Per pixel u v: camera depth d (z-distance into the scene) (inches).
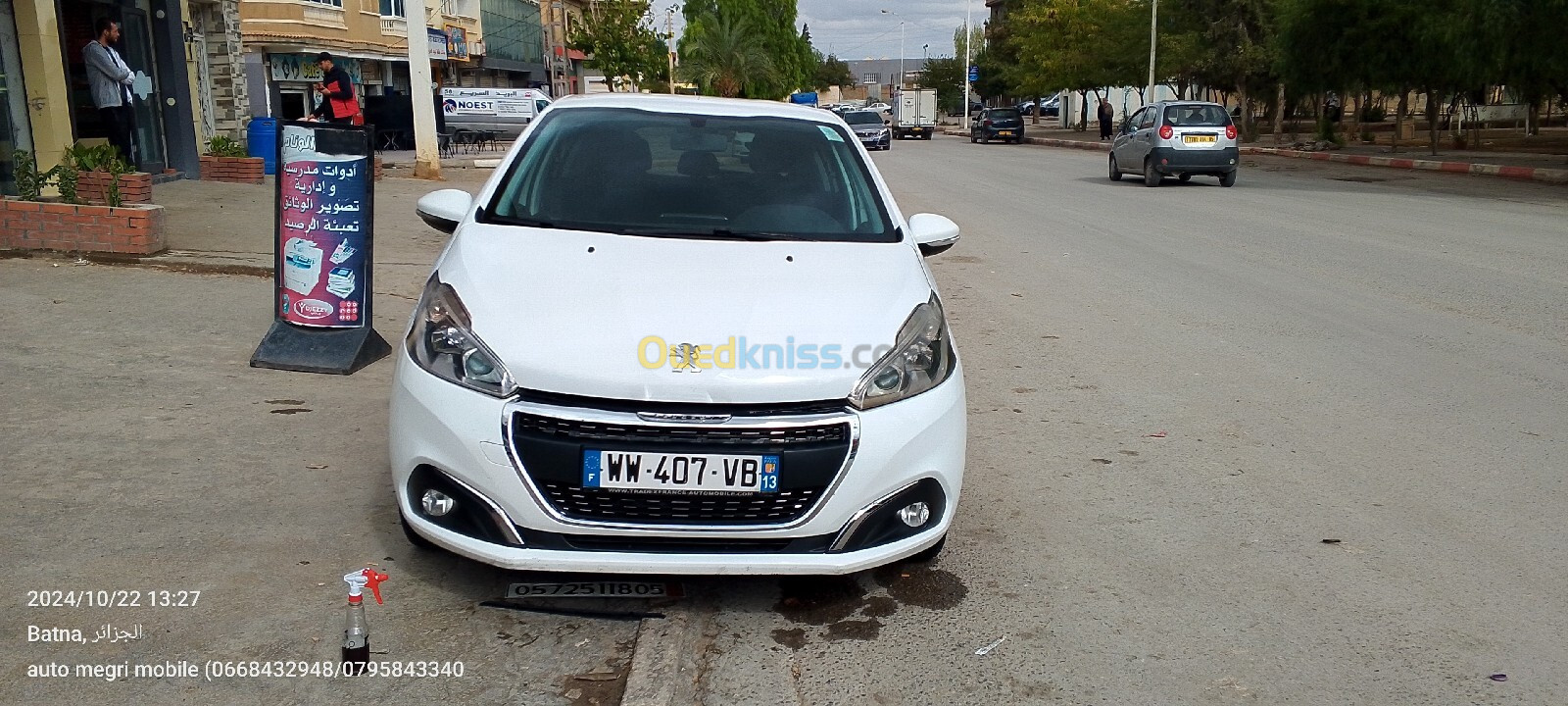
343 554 152.9
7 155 431.8
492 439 128.9
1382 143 1307.8
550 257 153.3
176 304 294.5
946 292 377.1
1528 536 172.2
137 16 556.4
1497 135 1408.7
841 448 132.3
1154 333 313.7
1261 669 132.7
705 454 128.3
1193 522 176.9
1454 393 250.8
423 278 364.2
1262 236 513.7
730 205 174.9
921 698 125.0
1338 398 247.8
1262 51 1397.6
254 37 1068.5
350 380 239.0
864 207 181.0
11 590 138.4
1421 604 149.9
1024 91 2119.8
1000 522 175.6
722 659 132.3
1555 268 412.8
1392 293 367.9
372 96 1120.8
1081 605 147.9
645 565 129.6
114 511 163.2
